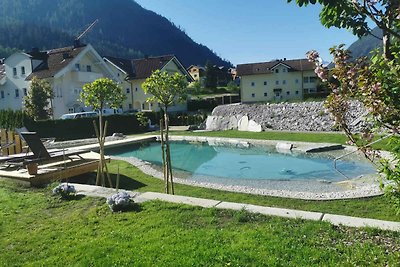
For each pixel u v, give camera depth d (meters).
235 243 4.57
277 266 3.92
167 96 8.45
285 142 17.61
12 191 8.11
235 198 8.27
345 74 2.86
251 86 53.06
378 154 3.23
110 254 4.41
